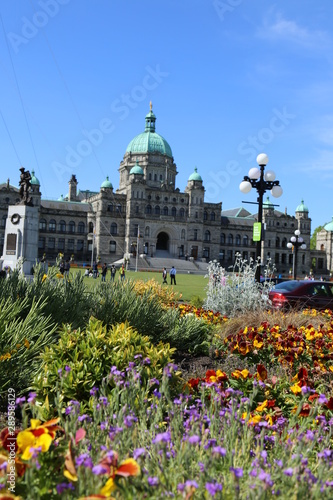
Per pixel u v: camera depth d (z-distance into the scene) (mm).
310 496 3889
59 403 5652
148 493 3762
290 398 7520
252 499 3631
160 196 125750
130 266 107625
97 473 3342
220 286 20578
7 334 8352
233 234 138125
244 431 5004
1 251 115000
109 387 7230
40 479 3914
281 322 13383
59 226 123625
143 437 5059
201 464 4047
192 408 5836
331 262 144750
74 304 11797
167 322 13125
